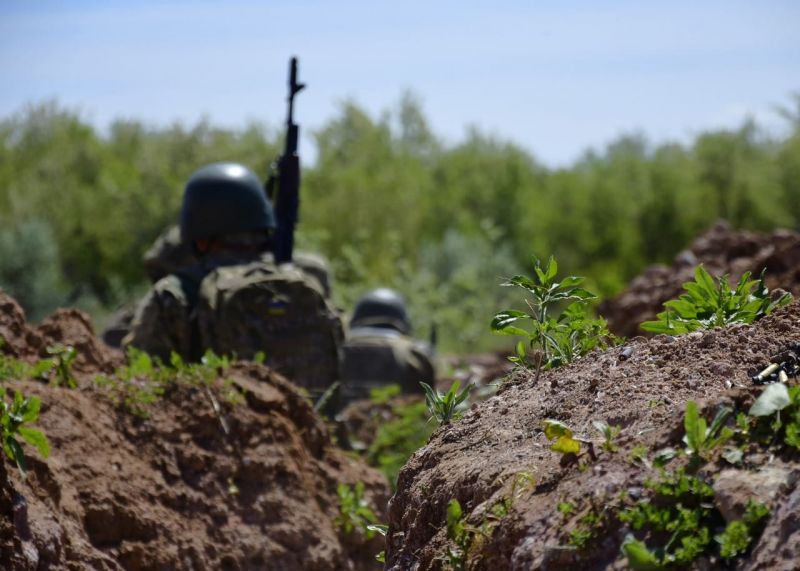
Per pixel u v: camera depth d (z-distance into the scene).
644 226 44.47
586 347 4.25
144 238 33.81
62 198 34.72
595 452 3.21
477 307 29.81
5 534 4.58
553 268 4.30
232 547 5.91
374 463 8.95
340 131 52.50
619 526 2.87
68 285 32.00
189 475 6.05
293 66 9.68
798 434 2.84
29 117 47.09
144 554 5.53
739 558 2.65
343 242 37.34
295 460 6.51
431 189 53.69
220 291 7.87
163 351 7.89
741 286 4.33
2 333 6.62
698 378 3.55
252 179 8.99
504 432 3.74
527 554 2.98
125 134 50.66
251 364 6.90
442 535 3.43
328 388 8.05
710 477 2.88
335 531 6.50
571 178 47.22
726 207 44.09
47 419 5.65
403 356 12.52
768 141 45.53
